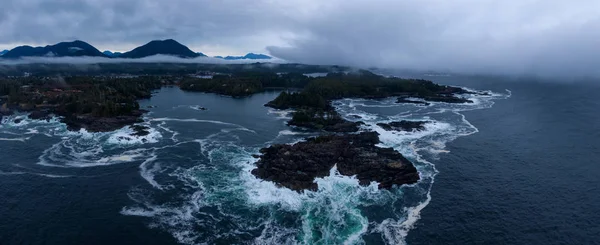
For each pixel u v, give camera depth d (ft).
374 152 374.43
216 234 236.84
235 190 299.99
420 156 391.65
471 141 454.40
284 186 304.09
